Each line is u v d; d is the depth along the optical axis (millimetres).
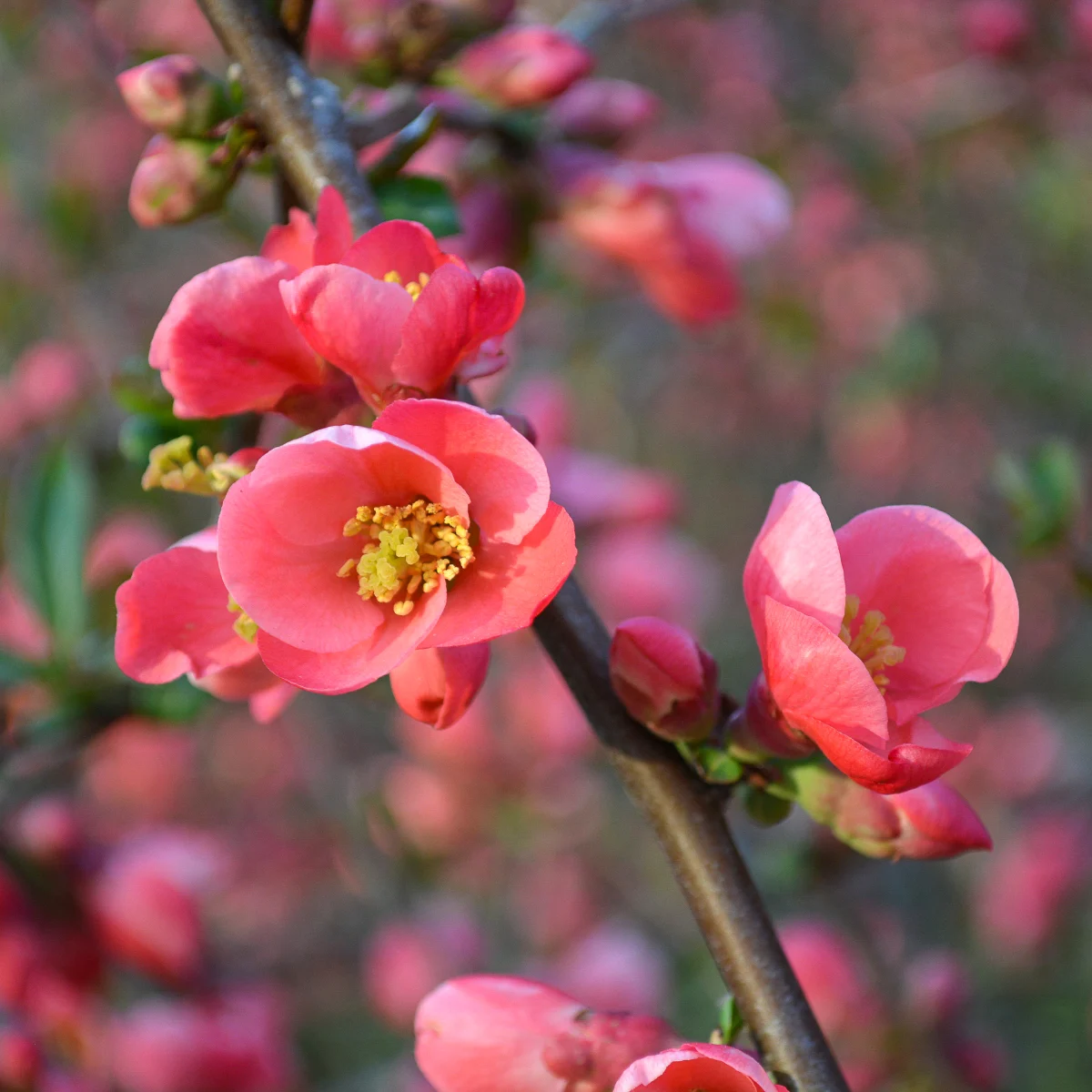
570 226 600
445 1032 484
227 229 665
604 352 1395
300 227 481
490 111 578
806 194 1484
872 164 1278
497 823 1043
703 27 1604
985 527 1540
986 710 1404
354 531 463
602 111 600
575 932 1164
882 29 1644
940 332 1562
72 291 1195
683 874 475
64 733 587
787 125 1342
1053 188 1506
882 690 465
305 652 461
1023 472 621
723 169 644
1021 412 1553
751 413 1685
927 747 451
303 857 1113
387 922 1020
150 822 1167
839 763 456
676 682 471
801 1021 468
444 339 459
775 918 912
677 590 994
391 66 559
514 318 465
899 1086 744
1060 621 1494
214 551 474
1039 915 1146
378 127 518
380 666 460
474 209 595
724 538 1657
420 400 452
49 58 1289
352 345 460
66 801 693
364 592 461
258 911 1101
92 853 626
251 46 502
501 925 1169
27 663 592
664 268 611
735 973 471
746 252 632
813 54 1657
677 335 1446
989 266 1588
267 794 1237
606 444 1568
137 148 1329
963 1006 765
